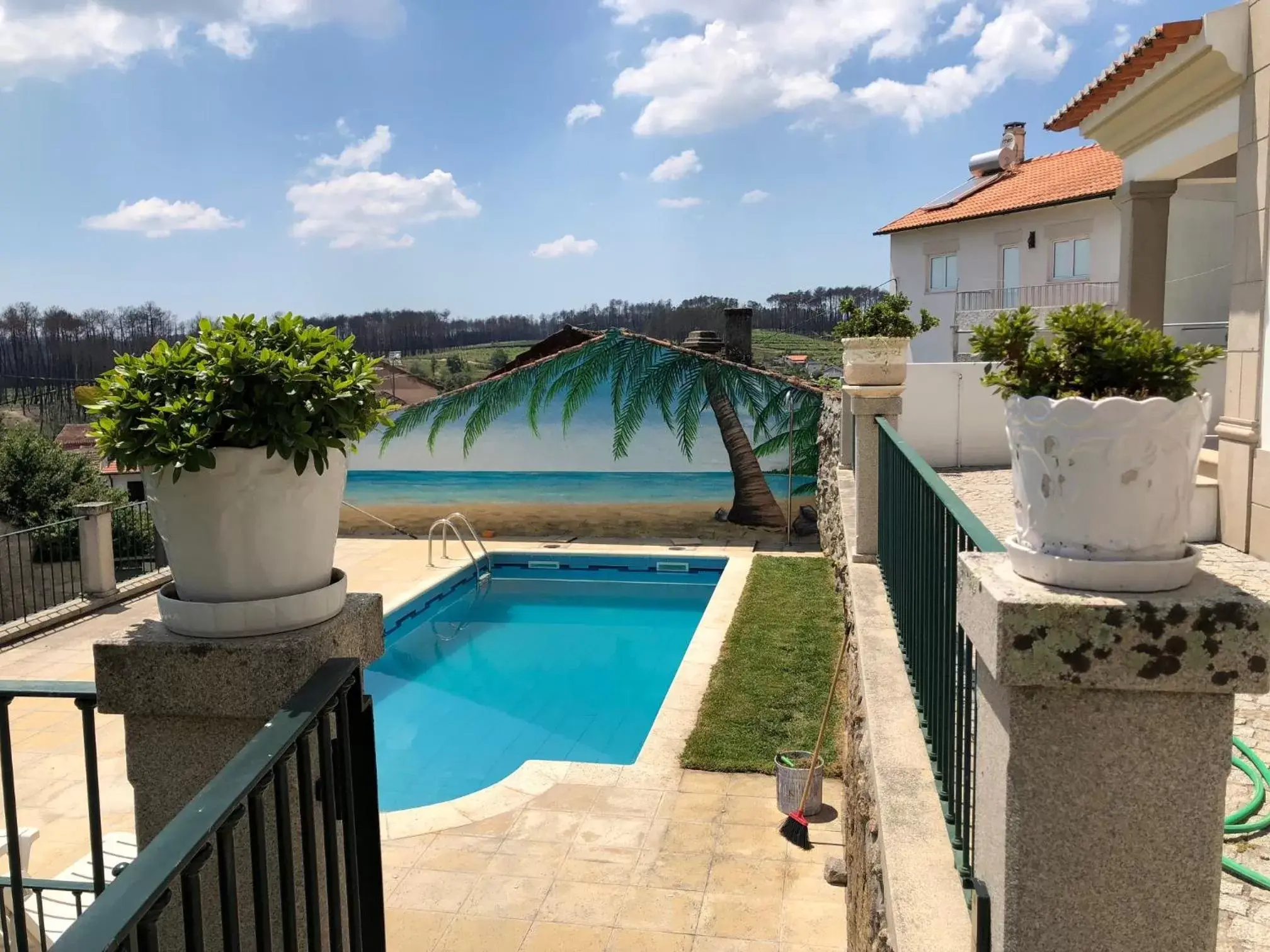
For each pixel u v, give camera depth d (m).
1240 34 6.95
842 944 4.85
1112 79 8.59
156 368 2.13
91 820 2.35
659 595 14.47
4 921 2.99
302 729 1.88
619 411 16.89
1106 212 19.72
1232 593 1.42
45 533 11.49
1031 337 1.65
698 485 16.75
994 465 12.39
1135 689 1.39
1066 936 1.48
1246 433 6.79
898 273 26.25
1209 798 1.42
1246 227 6.92
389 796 7.92
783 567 13.57
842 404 11.79
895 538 5.17
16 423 25.88
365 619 2.39
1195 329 14.74
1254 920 2.61
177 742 2.16
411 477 17.52
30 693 2.33
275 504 2.14
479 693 10.43
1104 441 1.43
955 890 2.40
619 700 10.20
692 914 5.16
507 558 15.85
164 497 2.11
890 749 3.41
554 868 5.65
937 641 3.07
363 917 2.42
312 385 2.20
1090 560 1.46
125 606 11.81
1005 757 1.49
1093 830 1.45
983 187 25.66
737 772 6.84
